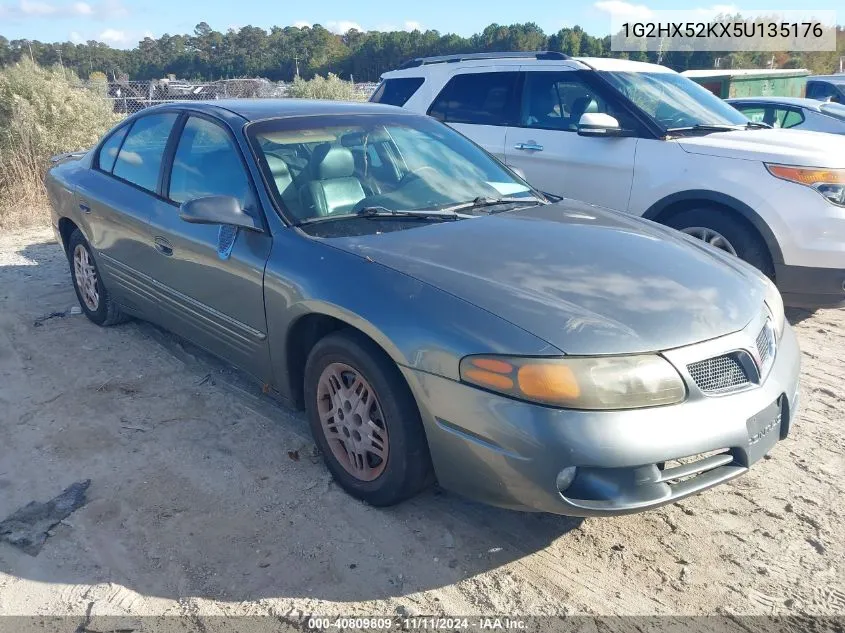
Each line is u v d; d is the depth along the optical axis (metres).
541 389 2.41
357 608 2.50
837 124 9.90
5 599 2.54
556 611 2.49
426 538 2.86
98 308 4.97
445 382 2.57
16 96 9.83
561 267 2.95
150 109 4.53
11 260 6.95
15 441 3.59
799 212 4.80
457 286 2.74
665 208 5.49
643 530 2.92
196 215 3.21
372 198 3.60
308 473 3.30
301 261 3.11
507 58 6.75
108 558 2.75
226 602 2.53
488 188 3.99
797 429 3.72
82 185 4.78
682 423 2.46
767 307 3.06
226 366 4.45
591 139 5.93
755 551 2.79
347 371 2.98
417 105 7.36
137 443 3.56
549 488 2.41
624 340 2.50
